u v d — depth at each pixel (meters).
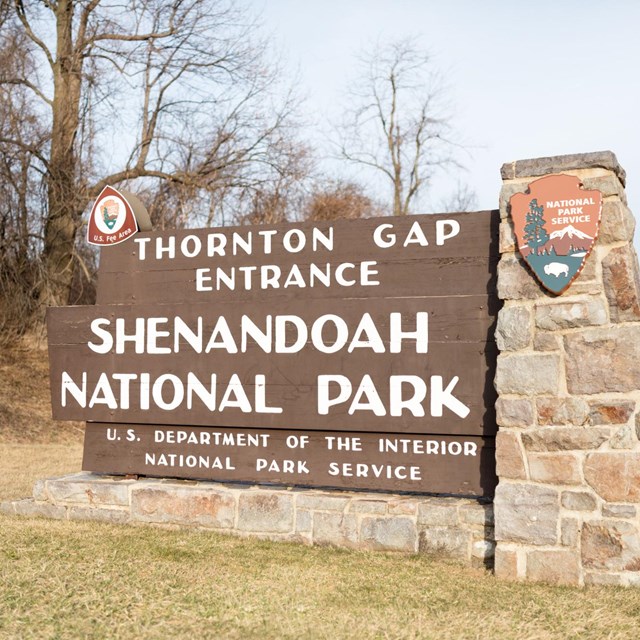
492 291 6.82
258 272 7.64
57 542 6.82
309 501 7.02
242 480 7.51
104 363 8.05
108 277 8.16
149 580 5.77
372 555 6.62
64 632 4.68
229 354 7.60
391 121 33.03
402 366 7.00
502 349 6.19
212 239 7.83
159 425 7.87
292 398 7.34
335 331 7.25
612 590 5.63
